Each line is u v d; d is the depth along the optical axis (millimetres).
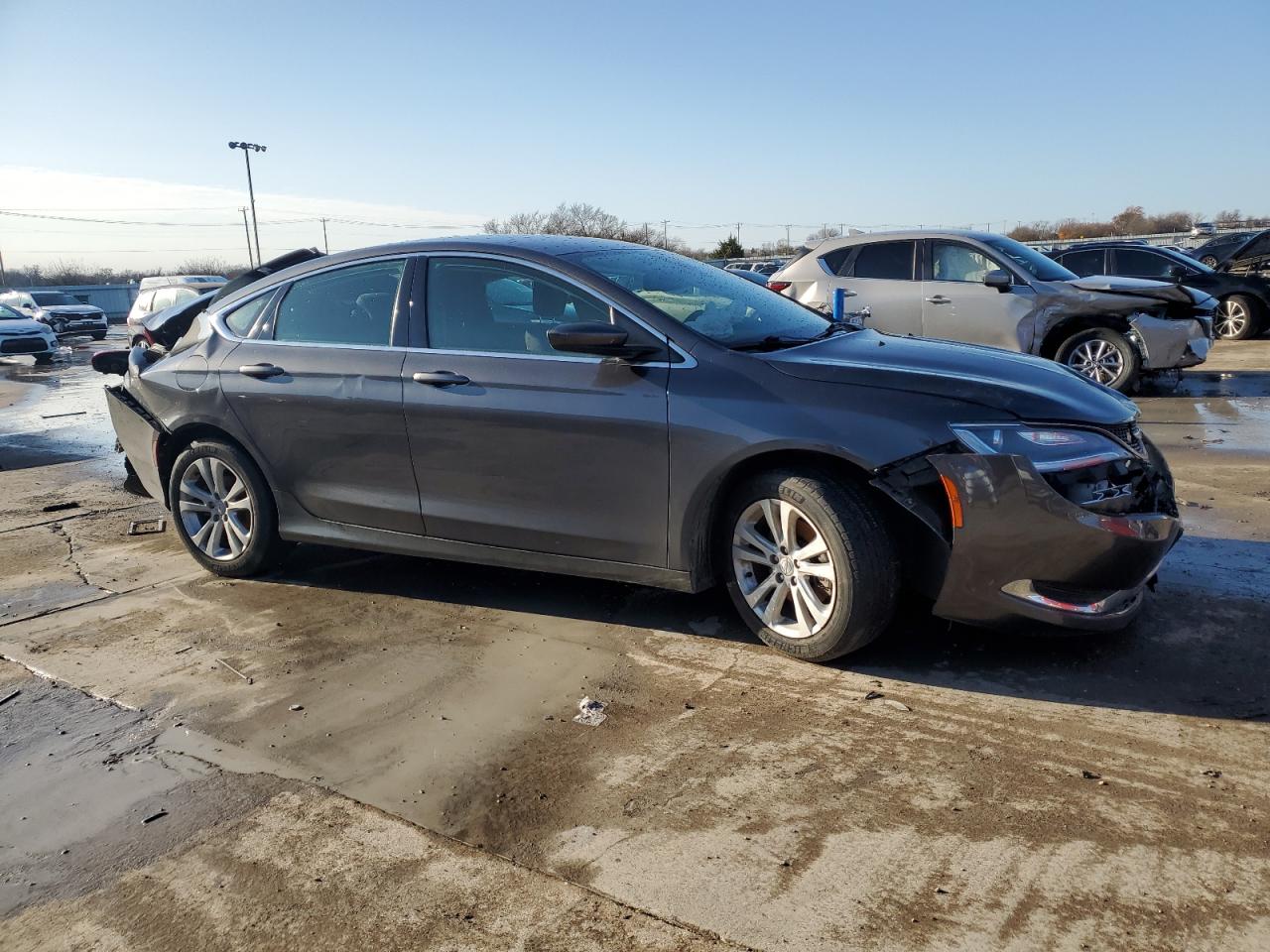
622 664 3633
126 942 2271
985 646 3605
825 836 2514
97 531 5969
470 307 4074
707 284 4270
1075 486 3145
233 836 2662
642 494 3631
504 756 3018
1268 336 14258
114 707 3486
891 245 9375
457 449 3996
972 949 2094
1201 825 2471
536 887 2387
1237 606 3850
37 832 2729
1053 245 26828
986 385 3291
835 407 3295
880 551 3270
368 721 3289
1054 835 2463
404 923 2281
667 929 2209
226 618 4328
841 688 3336
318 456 4410
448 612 4270
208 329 4879
